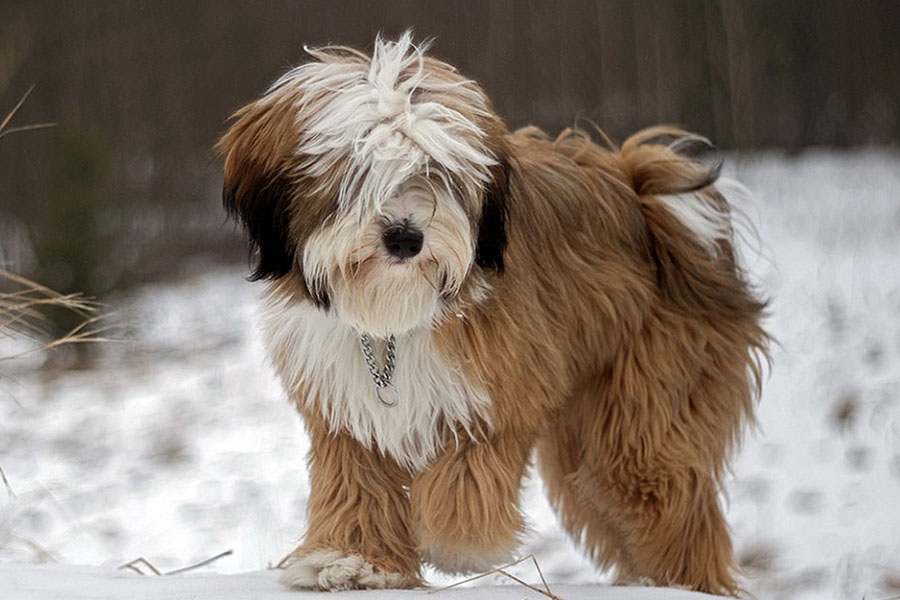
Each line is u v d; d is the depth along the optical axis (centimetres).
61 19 3020
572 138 611
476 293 465
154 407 1277
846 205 2020
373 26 2831
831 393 1107
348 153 437
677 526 556
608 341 544
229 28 2952
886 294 1466
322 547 477
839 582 712
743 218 630
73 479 1029
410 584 483
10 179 2758
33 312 714
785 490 897
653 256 567
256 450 1102
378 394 474
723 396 571
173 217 2556
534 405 487
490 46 2842
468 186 446
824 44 2778
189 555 822
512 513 483
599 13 2850
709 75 2614
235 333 1647
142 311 1742
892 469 925
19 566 505
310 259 452
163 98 2972
